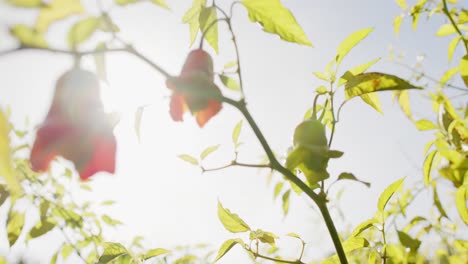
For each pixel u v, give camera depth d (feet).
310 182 1.53
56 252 2.57
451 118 2.03
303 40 1.66
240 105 1.49
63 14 1.28
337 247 1.50
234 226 1.84
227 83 1.53
